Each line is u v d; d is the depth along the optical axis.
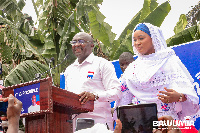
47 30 10.05
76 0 9.90
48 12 9.75
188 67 4.09
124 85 3.09
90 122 1.72
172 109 2.65
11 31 8.13
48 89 1.91
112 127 3.25
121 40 9.55
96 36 8.85
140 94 2.83
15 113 1.21
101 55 9.65
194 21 11.17
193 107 2.61
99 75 3.30
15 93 2.05
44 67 7.96
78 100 2.22
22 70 7.26
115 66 5.13
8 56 8.01
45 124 1.96
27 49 8.41
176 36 7.33
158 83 2.73
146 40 2.87
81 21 9.32
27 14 11.21
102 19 8.71
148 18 8.41
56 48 10.23
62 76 5.53
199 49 4.01
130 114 1.42
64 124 2.13
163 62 2.76
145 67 2.85
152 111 1.41
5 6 9.17
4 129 1.92
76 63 3.51
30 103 1.97
